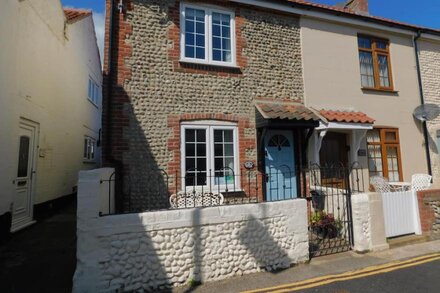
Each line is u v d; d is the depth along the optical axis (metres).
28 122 7.67
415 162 9.46
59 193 10.24
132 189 6.43
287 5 8.17
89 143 14.80
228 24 7.80
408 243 5.82
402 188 8.41
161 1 7.14
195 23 7.48
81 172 3.91
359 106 8.91
